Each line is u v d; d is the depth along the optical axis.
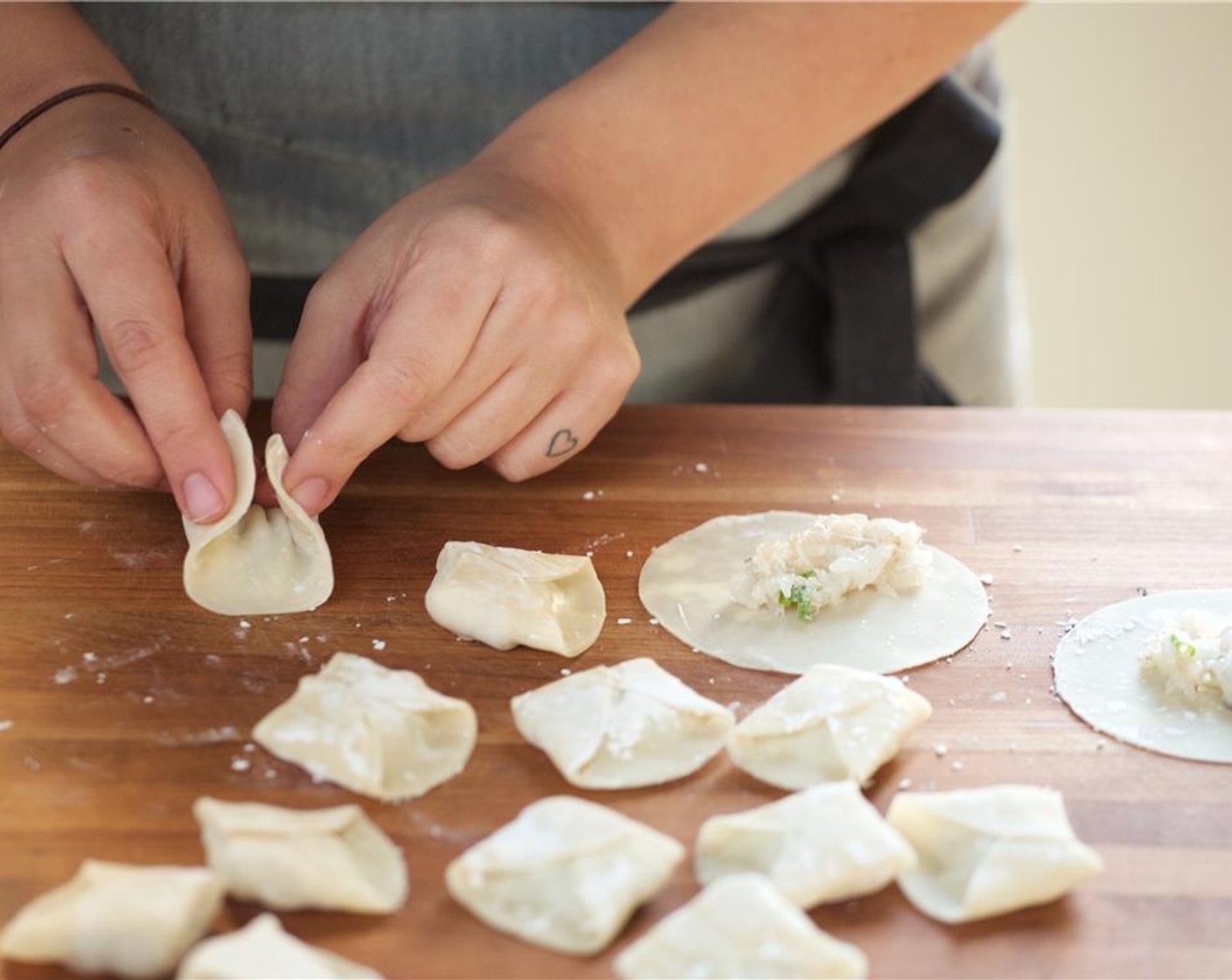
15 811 0.52
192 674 0.58
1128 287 1.14
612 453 0.70
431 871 0.51
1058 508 0.67
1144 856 0.52
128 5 0.73
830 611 0.62
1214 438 0.72
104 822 0.52
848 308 0.78
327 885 0.49
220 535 0.60
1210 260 1.12
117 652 0.58
